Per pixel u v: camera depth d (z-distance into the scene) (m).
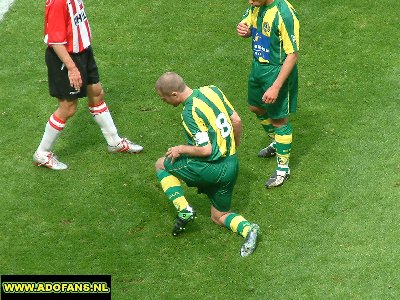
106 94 29.44
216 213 22.56
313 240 22.30
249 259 21.81
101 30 33.12
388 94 28.59
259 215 23.50
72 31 23.52
